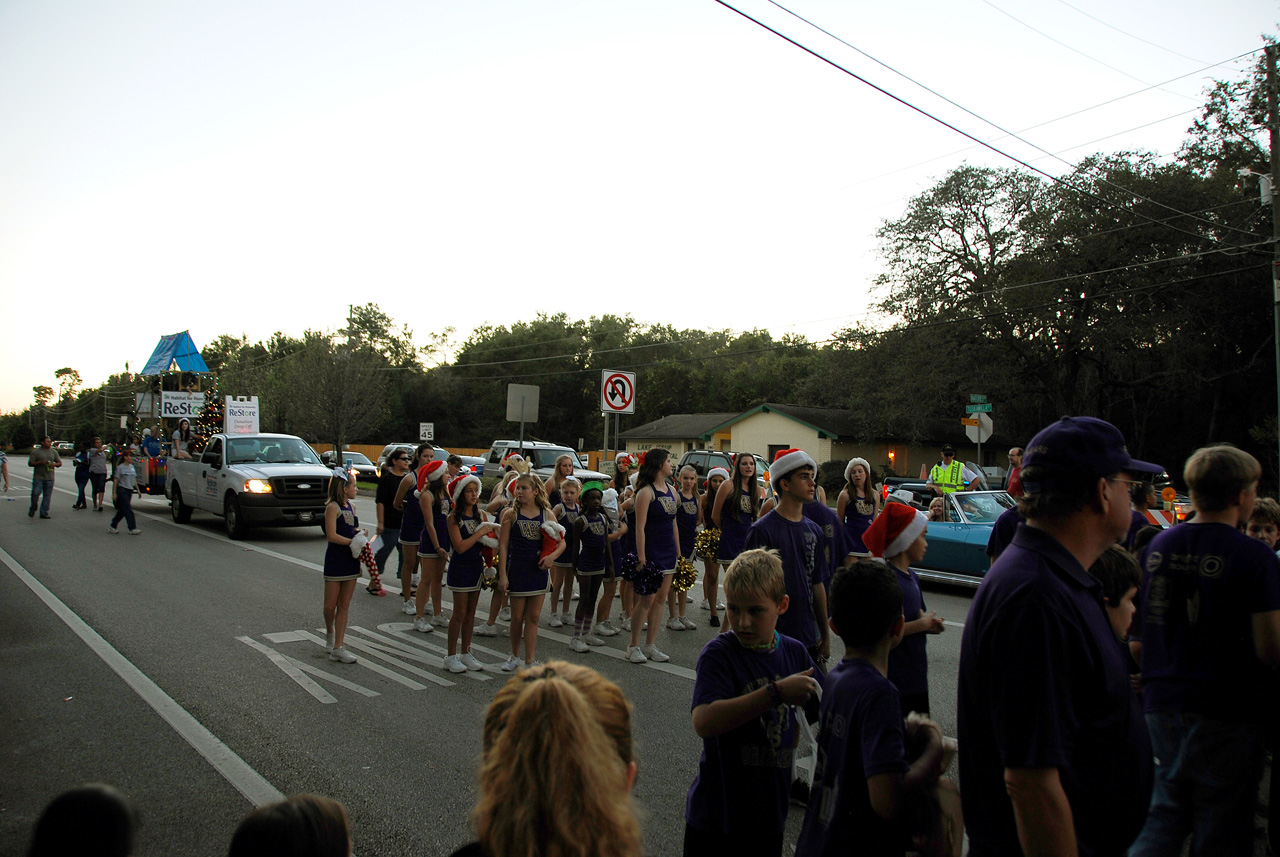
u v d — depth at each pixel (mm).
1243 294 26578
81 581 11031
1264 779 4664
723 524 8836
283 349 79938
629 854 1466
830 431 36938
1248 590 3121
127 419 25500
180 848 3988
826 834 2404
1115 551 3412
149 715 5898
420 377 71500
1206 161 27266
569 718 1485
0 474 26750
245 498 15227
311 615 9250
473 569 7148
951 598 10836
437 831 4199
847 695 2434
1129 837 1876
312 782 4793
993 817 1903
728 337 79000
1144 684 3396
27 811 4367
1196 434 32906
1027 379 30938
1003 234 29078
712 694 2865
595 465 36469
